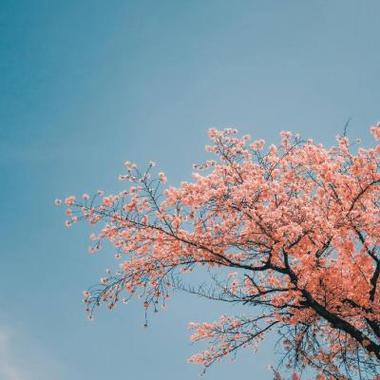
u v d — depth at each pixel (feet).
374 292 27.37
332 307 26.09
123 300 25.35
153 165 24.79
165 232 24.64
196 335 30.09
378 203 30.01
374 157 27.22
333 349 29.89
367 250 27.02
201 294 25.59
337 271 26.27
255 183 25.22
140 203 24.82
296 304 27.43
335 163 27.09
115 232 25.27
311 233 25.62
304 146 29.99
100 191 24.76
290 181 28.25
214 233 25.63
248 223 24.88
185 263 25.99
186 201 24.82
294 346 26.40
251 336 28.94
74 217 24.75
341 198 27.35
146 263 25.85
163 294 25.72
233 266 25.98
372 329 26.99
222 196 25.48
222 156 29.53
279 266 27.78
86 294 24.82
